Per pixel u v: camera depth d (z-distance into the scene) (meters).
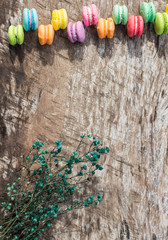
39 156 1.12
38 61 1.22
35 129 1.21
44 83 1.23
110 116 1.30
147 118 1.34
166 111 1.35
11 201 1.17
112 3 1.29
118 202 1.29
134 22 1.24
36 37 1.21
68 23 1.22
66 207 1.23
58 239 1.22
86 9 1.21
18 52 1.19
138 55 1.33
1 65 1.18
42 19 1.22
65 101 1.25
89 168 1.27
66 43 1.25
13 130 1.19
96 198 1.27
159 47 1.36
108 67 1.30
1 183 1.17
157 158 1.34
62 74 1.25
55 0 1.24
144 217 1.32
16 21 1.19
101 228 1.27
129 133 1.31
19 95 1.20
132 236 1.30
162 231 1.33
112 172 1.29
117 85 1.31
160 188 1.34
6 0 1.18
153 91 1.35
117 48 1.31
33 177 1.20
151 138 1.34
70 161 1.09
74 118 1.26
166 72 1.36
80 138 1.26
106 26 1.22
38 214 1.18
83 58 1.27
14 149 1.19
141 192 1.32
